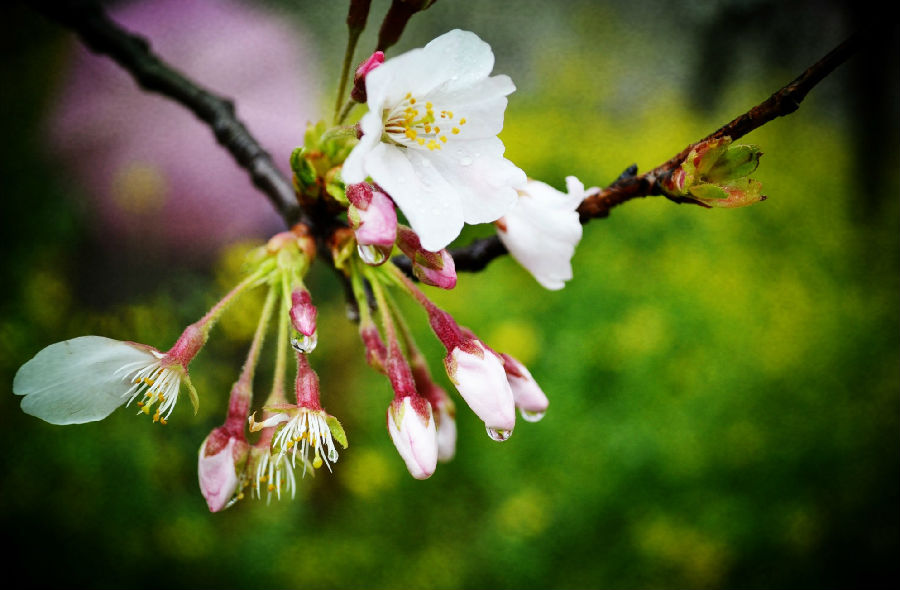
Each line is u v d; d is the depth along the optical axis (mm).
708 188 219
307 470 227
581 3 839
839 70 742
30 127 765
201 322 234
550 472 627
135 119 781
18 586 543
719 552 605
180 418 602
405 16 230
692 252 833
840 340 774
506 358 240
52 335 620
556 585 597
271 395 237
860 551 639
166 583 570
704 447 647
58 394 224
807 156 955
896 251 877
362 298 242
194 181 781
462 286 751
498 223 244
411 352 255
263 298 668
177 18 774
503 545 593
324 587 594
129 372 227
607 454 627
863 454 689
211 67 771
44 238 701
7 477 557
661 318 729
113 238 756
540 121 944
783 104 213
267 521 600
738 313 766
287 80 781
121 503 565
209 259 777
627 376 672
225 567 580
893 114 807
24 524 553
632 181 232
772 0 657
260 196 795
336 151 239
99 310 723
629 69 882
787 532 626
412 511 636
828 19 637
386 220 216
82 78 781
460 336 232
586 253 808
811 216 908
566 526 607
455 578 599
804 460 672
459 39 216
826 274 855
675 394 685
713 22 733
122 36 311
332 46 743
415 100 220
